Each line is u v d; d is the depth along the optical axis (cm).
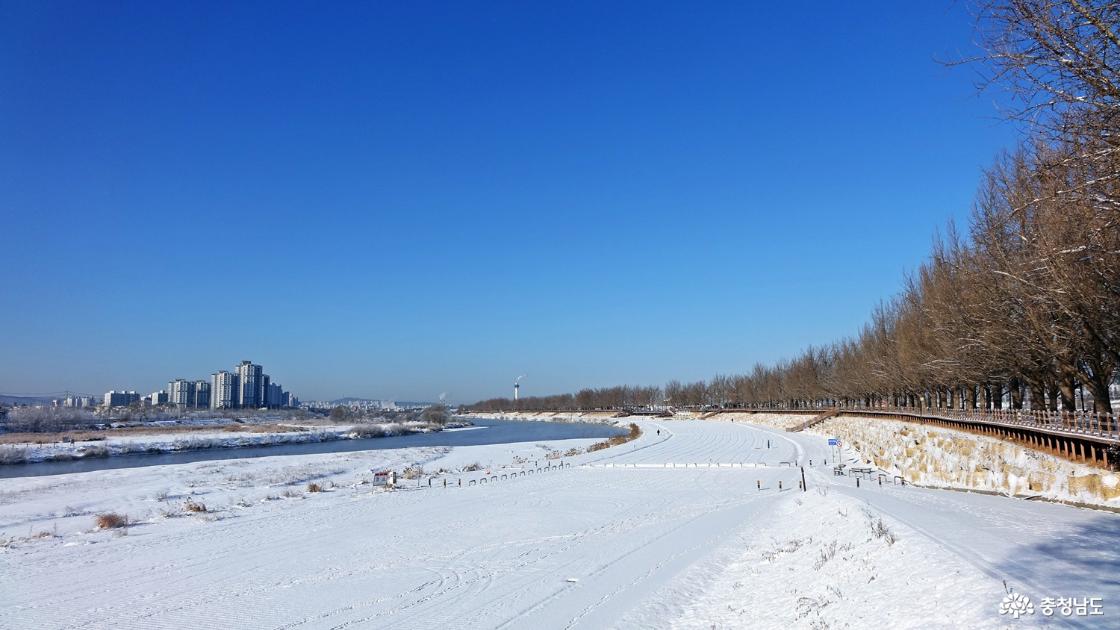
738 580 2098
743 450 8588
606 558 2669
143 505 4703
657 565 2472
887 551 1706
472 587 2319
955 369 4444
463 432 16100
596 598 2077
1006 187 2934
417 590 2309
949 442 4478
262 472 6788
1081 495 2745
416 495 4991
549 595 2156
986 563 1390
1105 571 1302
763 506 3934
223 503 4750
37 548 3212
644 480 5706
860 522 2198
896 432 5878
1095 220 950
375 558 2869
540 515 3931
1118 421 2589
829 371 12031
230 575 2620
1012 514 2320
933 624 1150
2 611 2189
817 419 11050
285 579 2533
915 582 1395
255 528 3669
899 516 2250
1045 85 796
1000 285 3122
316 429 15300
